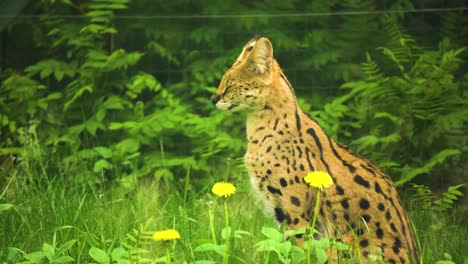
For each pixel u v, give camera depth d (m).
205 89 13.66
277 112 9.10
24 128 12.91
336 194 8.57
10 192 10.73
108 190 11.37
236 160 12.09
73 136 13.03
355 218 8.43
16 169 11.82
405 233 8.36
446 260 8.38
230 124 13.32
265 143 9.09
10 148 12.44
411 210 10.92
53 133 13.23
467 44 13.12
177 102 13.30
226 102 9.30
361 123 12.68
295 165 8.88
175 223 9.51
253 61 9.16
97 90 13.66
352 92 12.58
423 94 12.14
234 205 10.73
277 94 9.13
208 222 9.80
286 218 8.96
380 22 13.77
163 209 10.00
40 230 9.23
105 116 13.64
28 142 12.54
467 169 11.99
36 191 10.59
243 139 13.26
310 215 8.83
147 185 11.93
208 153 12.56
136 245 7.76
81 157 12.36
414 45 12.82
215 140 12.61
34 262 7.56
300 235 8.76
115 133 13.55
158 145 13.27
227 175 12.12
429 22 13.60
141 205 10.34
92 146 13.40
